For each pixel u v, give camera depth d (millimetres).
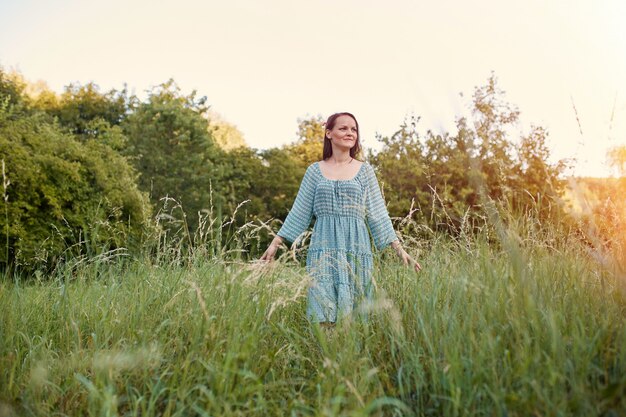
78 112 30891
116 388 2193
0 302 2896
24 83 31328
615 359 1819
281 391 2184
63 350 2623
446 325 2141
